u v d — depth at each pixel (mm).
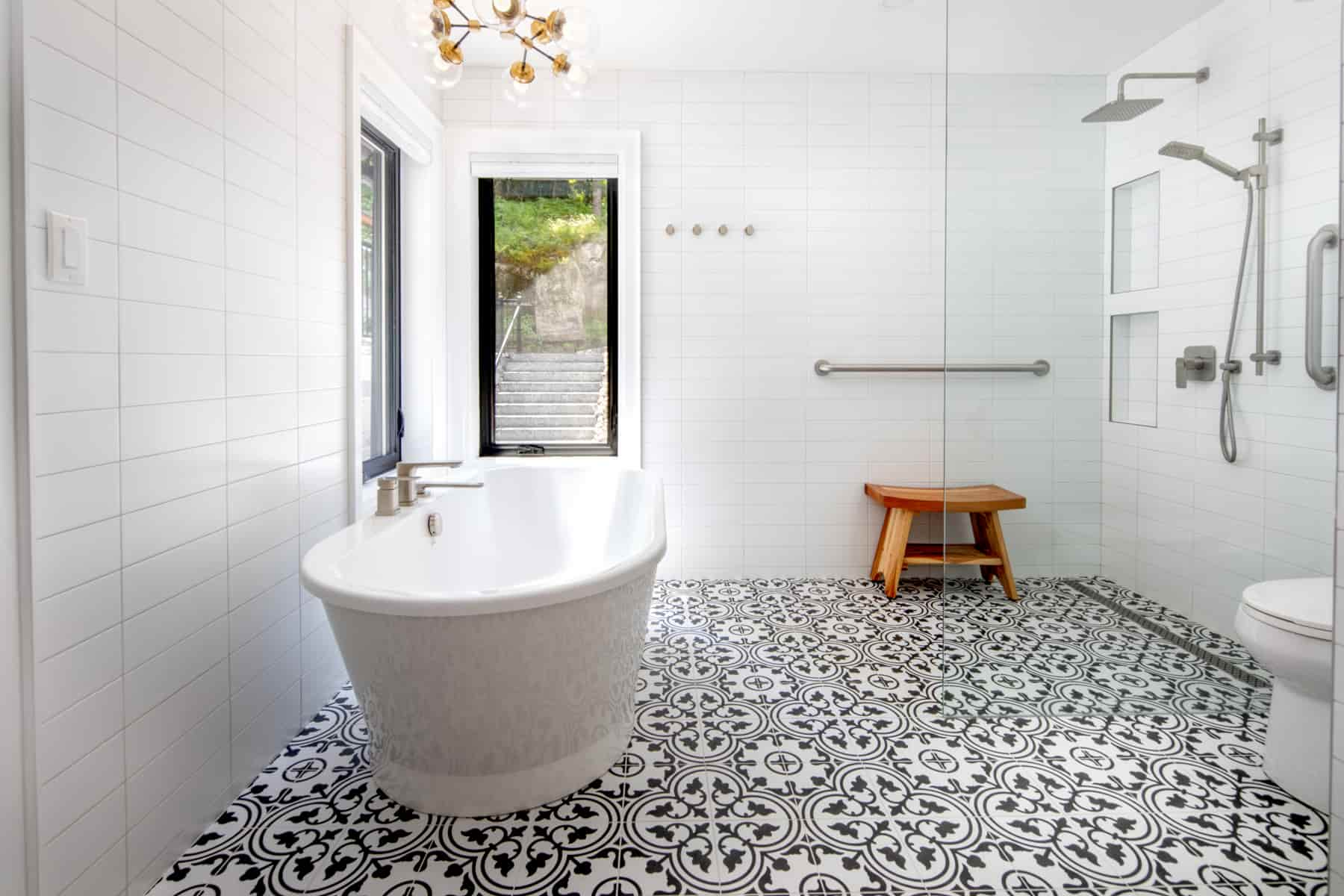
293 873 1450
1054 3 1974
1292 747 1705
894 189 3510
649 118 3449
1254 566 1854
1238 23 1798
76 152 1206
